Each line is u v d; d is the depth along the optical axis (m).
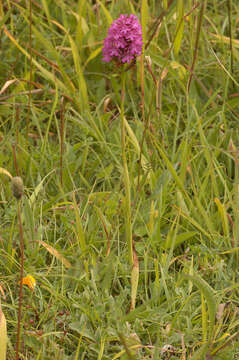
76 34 4.56
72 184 3.80
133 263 2.96
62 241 3.44
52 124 4.32
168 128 4.22
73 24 4.86
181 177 3.58
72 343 2.84
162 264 3.22
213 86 4.54
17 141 3.75
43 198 3.66
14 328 2.89
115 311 2.84
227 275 3.23
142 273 3.23
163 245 3.34
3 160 3.84
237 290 3.11
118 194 3.53
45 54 4.59
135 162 3.83
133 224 3.37
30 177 3.80
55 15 4.92
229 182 3.77
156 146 3.77
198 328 2.87
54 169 3.67
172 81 4.46
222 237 3.39
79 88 4.23
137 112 4.27
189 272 3.04
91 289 3.09
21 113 4.21
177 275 3.26
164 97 4.39
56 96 3.87
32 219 3.30
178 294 3.00
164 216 3.50
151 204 3.40
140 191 3.61
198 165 3.79
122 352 2.61
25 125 4.26
